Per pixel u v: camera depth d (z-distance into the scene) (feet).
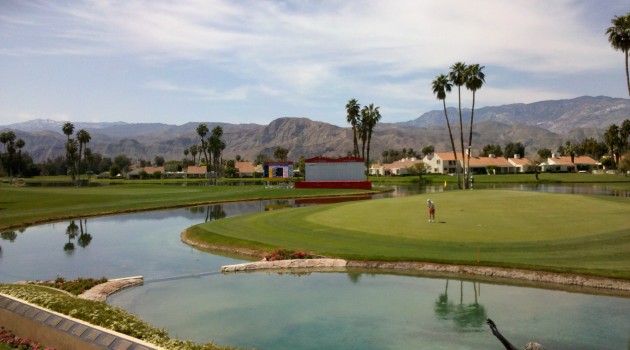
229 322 59.82
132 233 137.80
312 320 60.03
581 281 69.92
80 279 80.53
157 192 308.19
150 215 183.21
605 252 82.17
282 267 88.74
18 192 294.05
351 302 67.41
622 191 263.29
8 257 105.81
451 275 79.20
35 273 90.27
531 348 44.42
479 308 63.21
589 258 79.25
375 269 85.15
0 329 52.95
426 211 141.79
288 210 168.55
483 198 167.94
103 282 78.84
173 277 84.79
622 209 129.80
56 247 117.19
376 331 55.72
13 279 85.61
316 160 339.77
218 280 82.02
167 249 112.57
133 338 41.86
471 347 50.29
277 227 127.24
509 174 549.54
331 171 337.52
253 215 157.07
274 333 55.67
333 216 142.41
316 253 93.66
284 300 69.10
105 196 262.26
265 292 73.51
